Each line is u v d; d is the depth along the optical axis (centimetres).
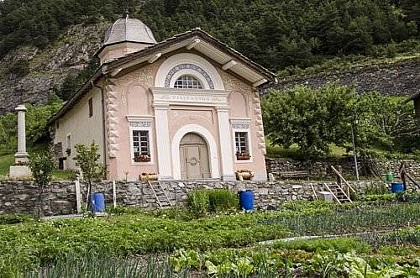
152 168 2603
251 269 723
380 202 2277
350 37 7531
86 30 11744
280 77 5916
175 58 2772
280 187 2430
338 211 1894
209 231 1289
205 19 9931
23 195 2028
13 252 754
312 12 8444
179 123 2719
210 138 2777
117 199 2131
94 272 615
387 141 3750
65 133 3531
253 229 1323
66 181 2095
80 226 1255
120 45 3191
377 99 4219
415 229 1235
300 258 851
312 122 3306
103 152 2605
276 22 8112
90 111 2883
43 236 1090
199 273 777
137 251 1060
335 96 3325
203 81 2825
